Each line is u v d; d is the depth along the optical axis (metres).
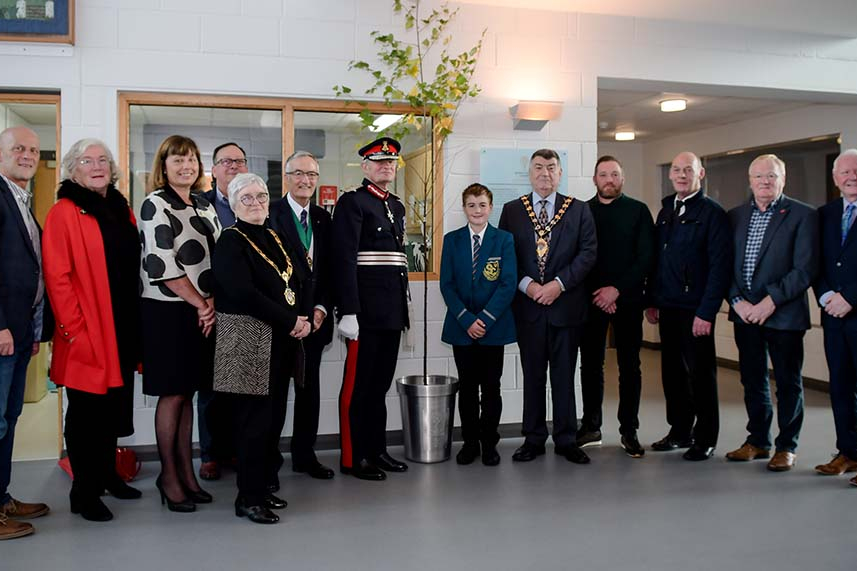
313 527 3.13
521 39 4.86
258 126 4.58
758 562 2.77
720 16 5.09
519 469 4.03
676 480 3.83
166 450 3.33
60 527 3.14
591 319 4.50
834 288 3.92
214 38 4.38
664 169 9.77
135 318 3.26
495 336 4.03
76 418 3.19
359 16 4.59
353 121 4.70
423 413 4.14
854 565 2.75
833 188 7.07
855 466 3.95
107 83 4.25
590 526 3.15
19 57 4.14
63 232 3.03
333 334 4.36
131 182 4.40
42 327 3.20
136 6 4.27
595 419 4.62
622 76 5.06
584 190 4.98
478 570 2.69
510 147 4.85
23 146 3.06
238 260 3.01
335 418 4.60
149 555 2.83
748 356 4.22
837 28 5.37
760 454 4.25
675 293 4.28
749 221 4.16
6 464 3.17
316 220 3.79
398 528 3.12
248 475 3.22
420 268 4.77
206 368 3.29
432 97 4.52
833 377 3.98
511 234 4.14
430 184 4.76
